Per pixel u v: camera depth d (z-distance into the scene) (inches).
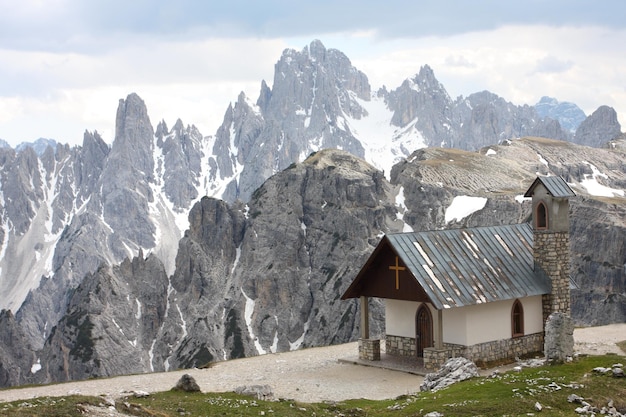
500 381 2025.1
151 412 1680.6
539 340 2770.7
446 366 2262.6
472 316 2549.2
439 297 2463.1
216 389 2277.3
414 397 2025.1
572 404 1836.9
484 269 2669.8
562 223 2792.8
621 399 1891.0
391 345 2807.6
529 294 2674.7
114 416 1589.6
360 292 2778.1
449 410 1785.2
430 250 2637.8
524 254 2834.6
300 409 1850.4
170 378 2486.5
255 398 1942.7
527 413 1743.4
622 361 2229.3
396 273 2637.8
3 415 1467.8
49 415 1513.3
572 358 2268.7
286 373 2583.7
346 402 2075.5
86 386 2326.5
